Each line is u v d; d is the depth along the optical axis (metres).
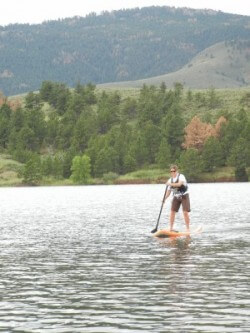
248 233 31.42
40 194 110.44
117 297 15.74
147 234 31.73
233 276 18.41
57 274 19.34
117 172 195.12
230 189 116.06
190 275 18.70
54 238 30.27
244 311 14.02
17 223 40.69
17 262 22.08
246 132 190.75
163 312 14.08
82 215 48.16
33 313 14.18
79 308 14.62
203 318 13.48
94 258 22.84
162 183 184.00
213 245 26.30
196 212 48.78
